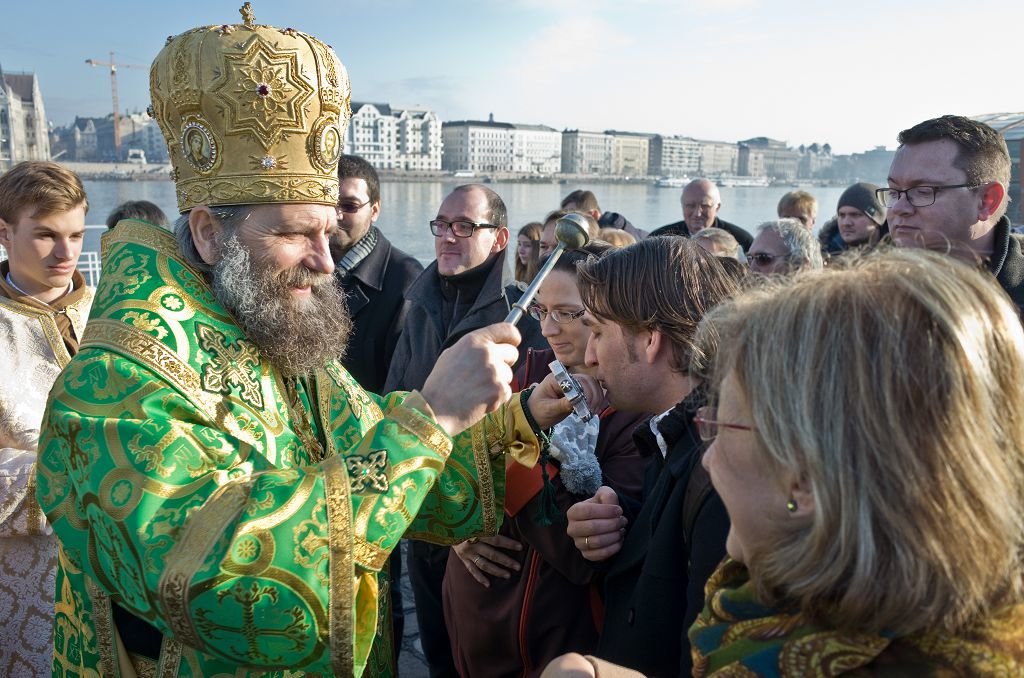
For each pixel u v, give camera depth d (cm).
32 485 221
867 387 72
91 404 123
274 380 146
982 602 72
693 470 129
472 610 186
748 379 80
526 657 176
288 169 140
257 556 108
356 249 359
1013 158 599
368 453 121
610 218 643
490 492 166
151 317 132
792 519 80
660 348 145
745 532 84
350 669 113
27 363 238
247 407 135
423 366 328
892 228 264
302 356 144
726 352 88
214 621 108
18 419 232
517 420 163
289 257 143
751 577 84
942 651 73
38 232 238
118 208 486
